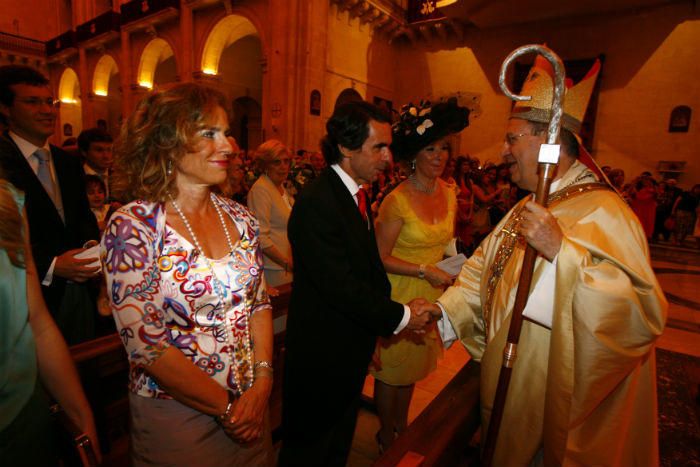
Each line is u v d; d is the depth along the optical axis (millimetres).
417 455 980
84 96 19125
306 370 1518
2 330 866
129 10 15273
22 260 902
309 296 1510
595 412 1221
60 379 1031
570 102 1241
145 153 1045
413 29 13680
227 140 1099
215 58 13578
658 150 10719
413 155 2039
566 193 1259
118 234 982
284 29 10922
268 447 1311
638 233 1146
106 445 1851
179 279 1046
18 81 1827
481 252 1616
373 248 1547
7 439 880
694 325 4168
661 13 10508
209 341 1106
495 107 12742
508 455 1254
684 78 10359
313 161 7742
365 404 2789
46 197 1858
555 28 11789
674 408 2174
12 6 21016
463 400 1345
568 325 1090
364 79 13117
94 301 2146
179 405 1085
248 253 1211
